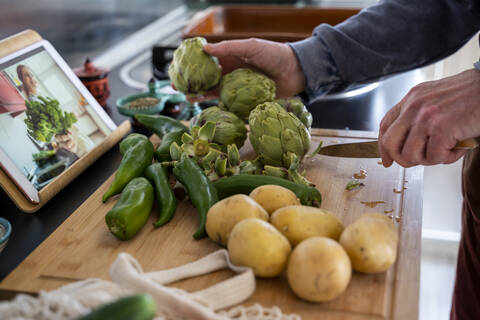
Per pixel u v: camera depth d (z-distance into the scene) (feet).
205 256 2.49
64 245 2.58
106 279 2.34
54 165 3.15
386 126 3.01
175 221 2.80
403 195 3.01
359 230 2.21
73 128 3.44
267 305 2.14
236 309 2.05
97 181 3.33
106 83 4.70
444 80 2.86
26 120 3.12
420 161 2.89
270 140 3.11
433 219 6.18
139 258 2.48
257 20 6.24
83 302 1.89
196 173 2.83
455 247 6.02
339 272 2.02
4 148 2.90
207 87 3.73
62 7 5.59
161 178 2.95
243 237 2.18
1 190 3.21
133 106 4.26
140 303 1.46
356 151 3.59
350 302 2.14
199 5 8.50
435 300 5.49
